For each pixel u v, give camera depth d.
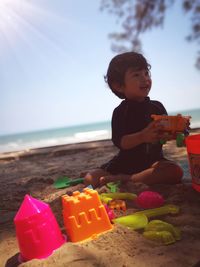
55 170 1.35
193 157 0.71
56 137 11.98
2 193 1.00
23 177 1.28
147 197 0.69
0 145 10.19
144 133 0.77
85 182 0.90
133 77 0.83
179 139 0.74
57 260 0.48
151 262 0.46
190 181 0.88
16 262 0.52
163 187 0.80
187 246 0.50
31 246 0.50
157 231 0.54
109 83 0.90
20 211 0.52
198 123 8.91
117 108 0.89
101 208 0.57
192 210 0.65
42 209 0.52
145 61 0.86
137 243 0.52
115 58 0.88
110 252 0.49
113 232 0.56
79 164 1.43
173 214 0.64
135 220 0.59
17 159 1.94
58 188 0.97
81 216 0.55
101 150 1.78
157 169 0.83
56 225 0.54
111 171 0.91
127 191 0.80
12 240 0.61
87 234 0.55
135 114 0.87
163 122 0.75
